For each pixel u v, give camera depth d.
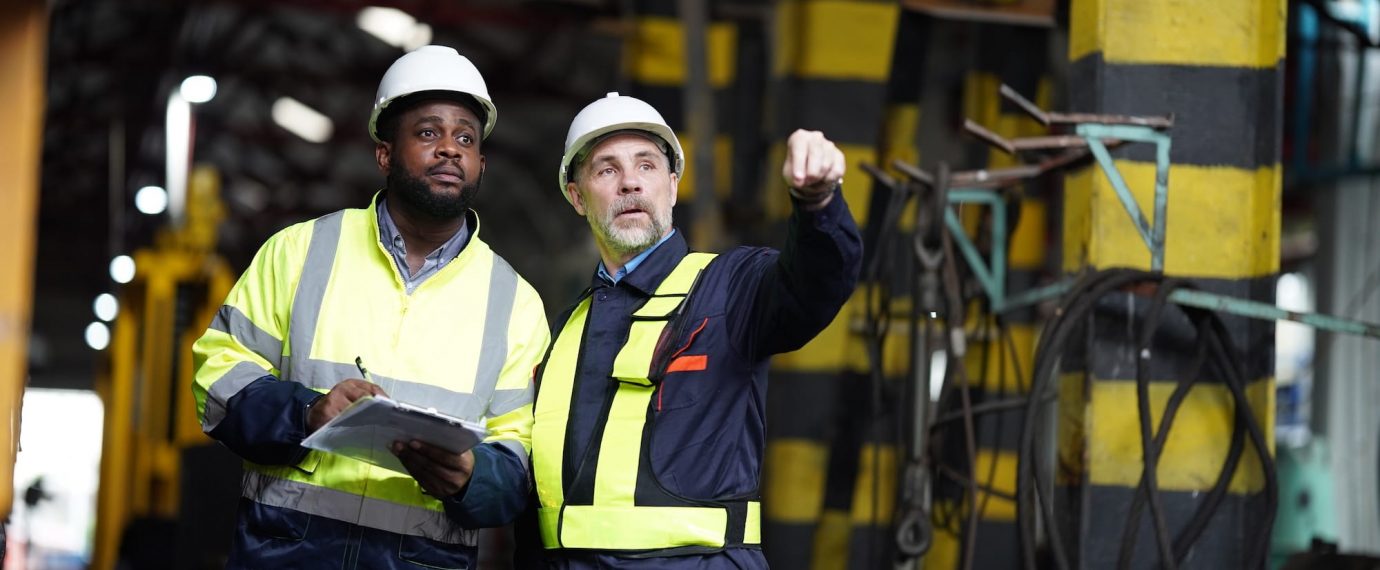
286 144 31.05
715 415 4.54
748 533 4.55
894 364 9.19
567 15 14.95
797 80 10.00
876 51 9.96
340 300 4.55
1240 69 6.09
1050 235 12.66
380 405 3.86
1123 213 5.96
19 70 3.58
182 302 15.90
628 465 4.51
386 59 27.05
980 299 7.92
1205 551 5.90
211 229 16.39
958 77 12.32
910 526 6.57
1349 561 7.42
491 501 4.40
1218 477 5.89
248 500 4.47
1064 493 5.93
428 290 4.63
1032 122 10.45
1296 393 16.59
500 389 4.68
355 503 4.43
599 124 4.79
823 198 4.12
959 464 8.14
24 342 3.62
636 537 4.44
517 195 33.47
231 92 29.56
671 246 4.81
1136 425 5.95
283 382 4.36
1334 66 13.81
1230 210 6.04
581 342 4.77
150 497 15.22
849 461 8.99
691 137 13.03
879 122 9.98
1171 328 5.98
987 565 9.09
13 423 3.94
